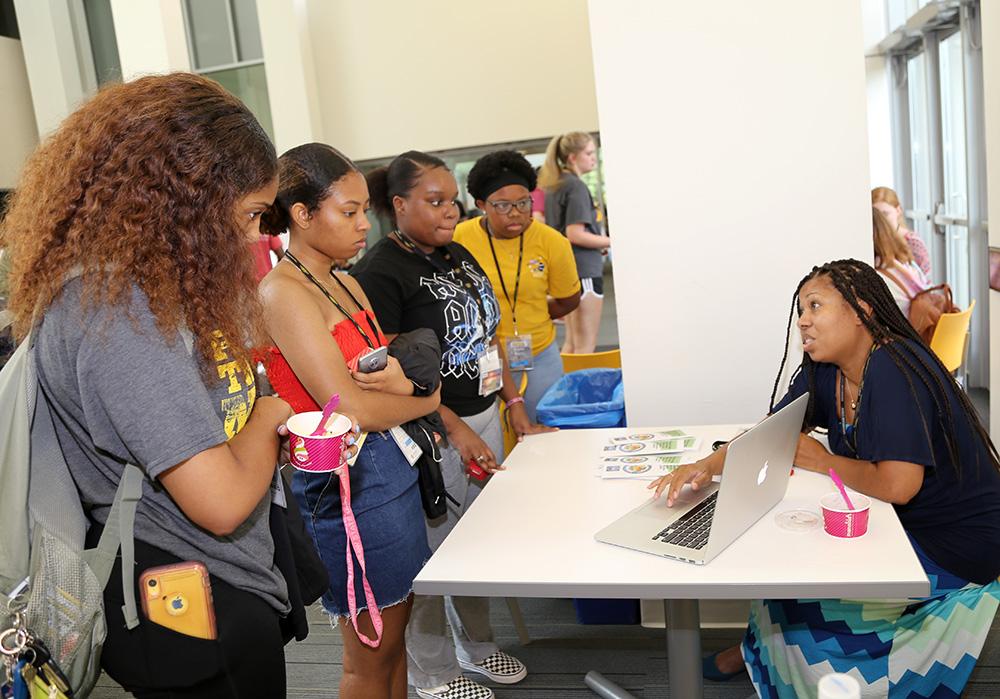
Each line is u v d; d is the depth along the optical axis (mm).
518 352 3479
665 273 2725
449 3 7250
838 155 2568
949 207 6016
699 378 2770
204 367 1286
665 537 1746
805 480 2021
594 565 1658
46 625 1214
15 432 1201
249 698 1359
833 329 2025
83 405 1195
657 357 2781
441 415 2342
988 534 1907
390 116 7508
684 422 2805
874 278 2023
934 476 1941
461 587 1640
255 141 1316
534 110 7277
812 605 1993
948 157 5941
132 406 1175
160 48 4875
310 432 1482
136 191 1201
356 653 2010
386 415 1914
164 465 1175
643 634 2924
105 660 1298
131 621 1246
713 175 2643
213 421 1229
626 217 2717
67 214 1203
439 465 2191
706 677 2596
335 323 1965
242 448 1329
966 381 5422
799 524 1771
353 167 1969
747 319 2703
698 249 2693
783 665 2084
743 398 2754
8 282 1255
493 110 7340
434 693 2543
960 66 5559
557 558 1704
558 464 2289
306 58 7434
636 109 2643
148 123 1209
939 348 3838
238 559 1352
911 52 6809
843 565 1576
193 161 1229
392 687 2090
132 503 1254
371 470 1938
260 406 1422
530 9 7133
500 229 3533
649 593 1570
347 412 1836
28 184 1246
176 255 1232
